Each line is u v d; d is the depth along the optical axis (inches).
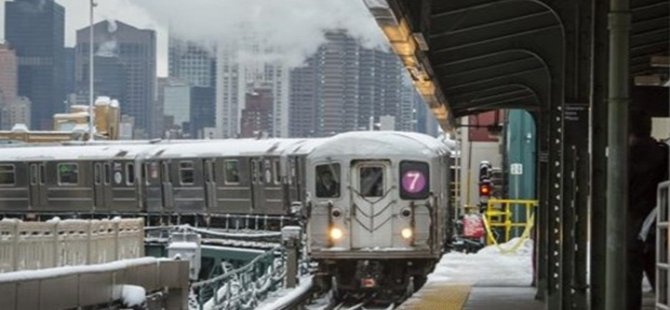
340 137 1183.6
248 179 1942.7
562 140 610.9
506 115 1802.4
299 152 1828.2
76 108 3954.2
